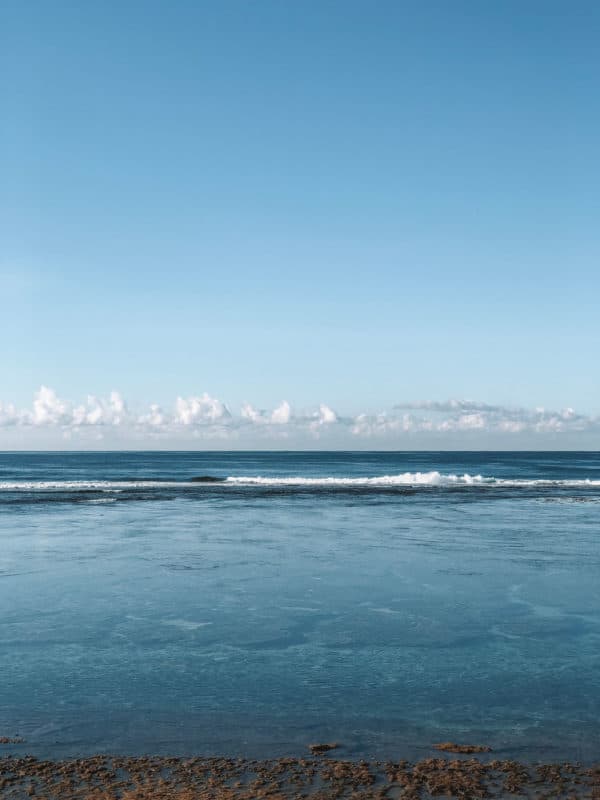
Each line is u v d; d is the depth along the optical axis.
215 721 8.77
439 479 60.12
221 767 7.43
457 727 8.63
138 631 13.09
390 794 6.84
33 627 13.37
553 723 8.78
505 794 6.87
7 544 23.44
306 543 23.75
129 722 8.72
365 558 20.78
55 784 6.99
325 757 7.73
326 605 15.15
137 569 19.09
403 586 17.05
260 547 22.84
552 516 32.66
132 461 163.62
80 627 13.36
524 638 12.72
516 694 9.84
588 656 11.65
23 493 45.59
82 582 17.42
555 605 15.21
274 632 13.05
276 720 8.81
